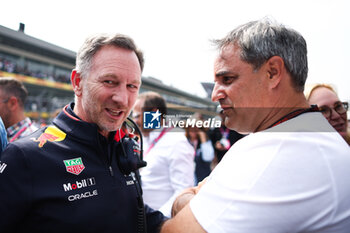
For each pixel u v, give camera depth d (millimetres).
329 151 585
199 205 622
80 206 683
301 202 539
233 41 676
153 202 1538
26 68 11562
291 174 550
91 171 737
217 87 719
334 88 1336
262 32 653
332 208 544
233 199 572
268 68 656
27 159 656
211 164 1852
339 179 560
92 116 775
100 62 742
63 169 693
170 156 1486
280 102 676
